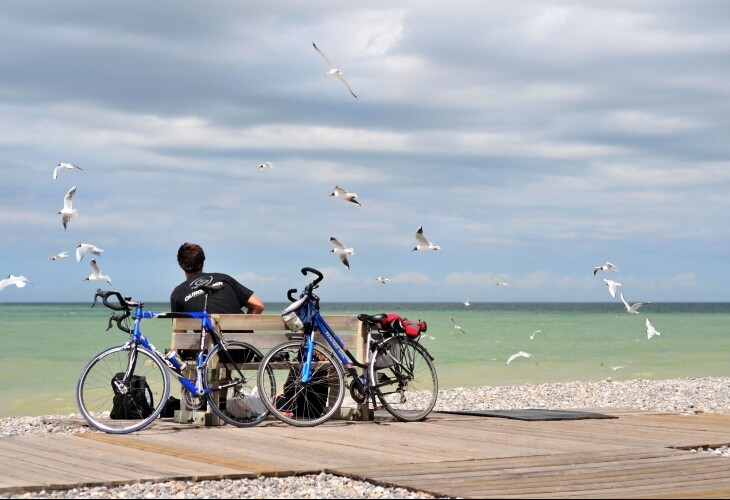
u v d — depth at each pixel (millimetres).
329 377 9125
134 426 8250
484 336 46344
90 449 7105
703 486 5719
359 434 8141
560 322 73062
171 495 5391
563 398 14930
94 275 10664
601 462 6594
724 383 18359
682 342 40188
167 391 8516
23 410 15609
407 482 5777
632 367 25953
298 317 8969
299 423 8703
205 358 8719
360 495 5504
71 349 32781
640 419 9758
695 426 9047
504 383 21156
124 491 5496
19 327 50625
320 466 6336
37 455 6773
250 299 9281
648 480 5910
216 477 5883
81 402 8312
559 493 5453
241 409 8773
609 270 14781
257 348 8984
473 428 8695
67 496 5344
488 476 6000
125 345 8578
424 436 8039
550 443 7605
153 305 162500
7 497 5297
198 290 9055
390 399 9367
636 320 77938
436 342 40125
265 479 5965
